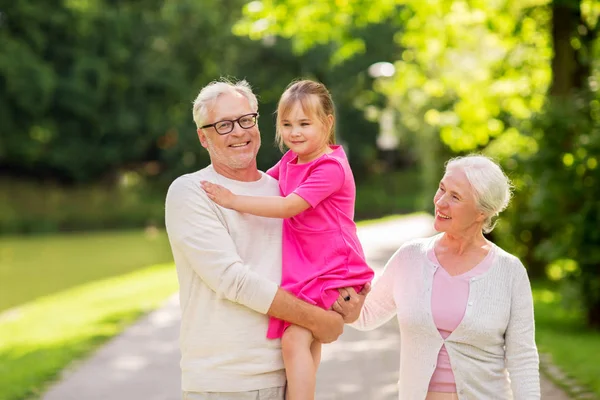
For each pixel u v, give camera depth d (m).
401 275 3.58
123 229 38.75
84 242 30.22
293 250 3.54
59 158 39.44
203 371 3.43
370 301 3.73
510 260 3.46
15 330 11.50
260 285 3.31
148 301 13.38
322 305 3.44
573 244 10.16
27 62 35.84
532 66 13.08
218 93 3.50
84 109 38.38
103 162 40.94
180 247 3.43
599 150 9.90
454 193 3.40
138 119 40.38
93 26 38.75
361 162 48.09
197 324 3.45
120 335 10.20
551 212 10.35
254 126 3.54
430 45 13.78
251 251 3.49
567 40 10.81
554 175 10.17
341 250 3.50
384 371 7.61
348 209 3.57
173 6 41.09
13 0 36.34
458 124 14.28
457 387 3.37
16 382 7.61
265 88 41.69
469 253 3.49
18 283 18.30
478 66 14.35
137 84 40.03
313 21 13.20
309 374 3.34
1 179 40.19
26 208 38.91
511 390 3.48
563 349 8.14
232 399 3.41
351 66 40.62
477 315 3.38
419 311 3.44
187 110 41.72
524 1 11.96
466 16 12.68
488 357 3.42
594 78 10.27
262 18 13.20
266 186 3.63
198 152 42.22
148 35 40.50
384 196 47.12
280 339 3.46
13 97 36.44
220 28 41.78
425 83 15.02
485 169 3.39
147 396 7.05
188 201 3.42
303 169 3.57
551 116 10.13
